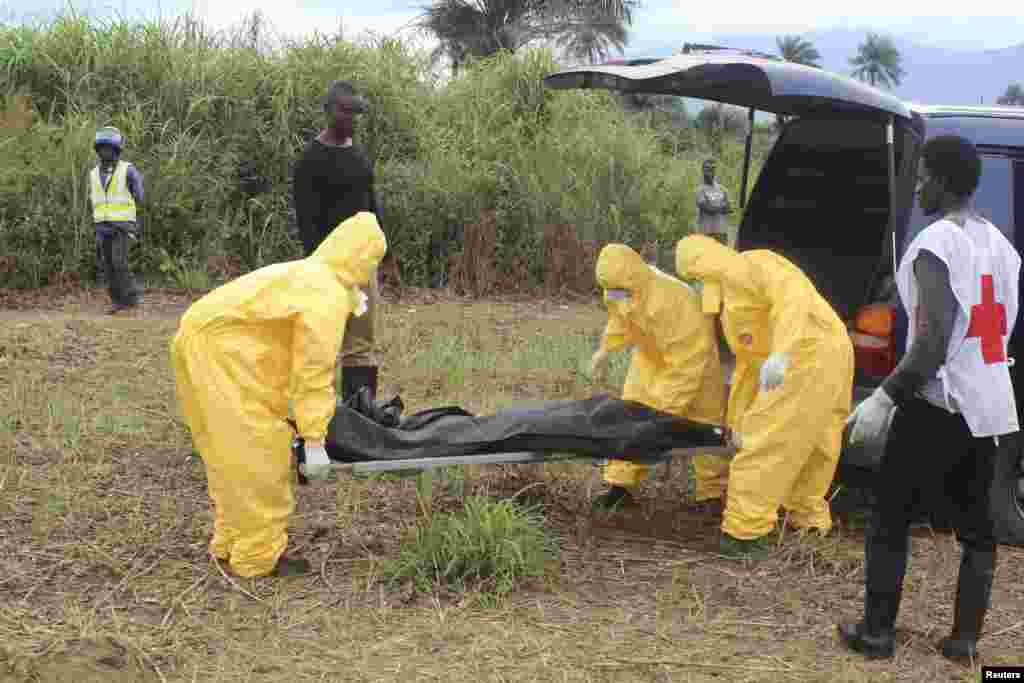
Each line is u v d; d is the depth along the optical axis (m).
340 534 5.52
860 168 6.50
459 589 4.88
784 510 6.05
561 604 4.82
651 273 5.66
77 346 9.66
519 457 5.33
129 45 14.20
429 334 10.99
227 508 4.88
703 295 5.53
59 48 14.02
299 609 4.68
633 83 6.02
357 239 5.03
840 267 6.45
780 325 5.18
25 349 9.39
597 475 6.60
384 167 13.98
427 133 14.76
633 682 4.12
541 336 10.78
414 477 6.24
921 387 4.11
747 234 7.09
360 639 4.42
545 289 13.88
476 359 9.50
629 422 5.48
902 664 4.33
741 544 5.39
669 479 6.61
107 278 11.93
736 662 4.31
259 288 4.77
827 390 5.26
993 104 6.41
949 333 4.03
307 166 6.53
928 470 4.21
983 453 4.20
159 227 13.12
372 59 15.12
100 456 6.57
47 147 12.95
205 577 4.96
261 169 13.75
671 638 4.51
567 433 5.35
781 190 6.99
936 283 4.02
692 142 16.55
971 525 4.32
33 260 12.41
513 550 5.01
